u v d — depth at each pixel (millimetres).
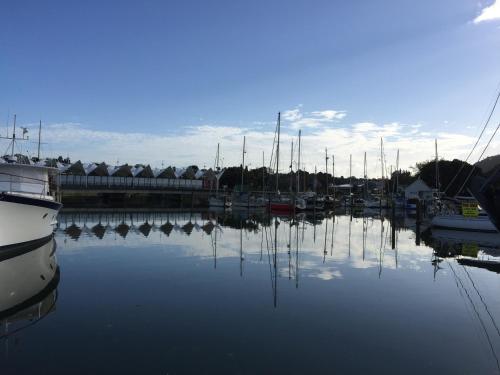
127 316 10516
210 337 9109
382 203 81812
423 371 7648
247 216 54344
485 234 33906
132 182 97875
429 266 18719
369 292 13469
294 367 7668
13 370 7359
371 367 7758
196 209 69312
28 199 18281
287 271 16875
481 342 9148
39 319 10195
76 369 7430
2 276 14867
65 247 22922
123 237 28266
